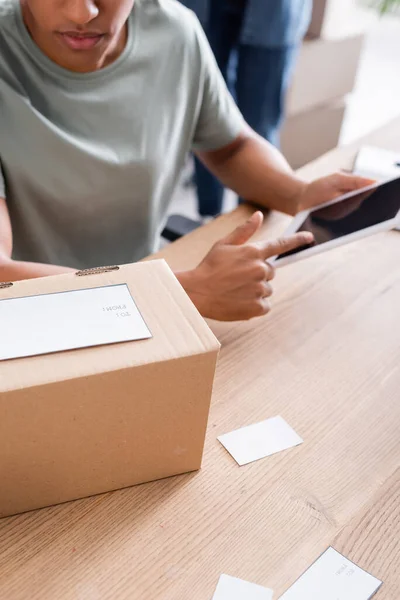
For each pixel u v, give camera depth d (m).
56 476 0.55
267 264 0.83
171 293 0.59
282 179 1.11
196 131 1.22
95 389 0.50
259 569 0.54
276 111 2.19
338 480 0.63
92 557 0.54
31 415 0.49
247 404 0.71
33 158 0.97
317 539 0.57
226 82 2.17
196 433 0.59
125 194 1.09
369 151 1.33
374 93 4.07
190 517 0.58
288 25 1.94
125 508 0.58
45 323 0.53
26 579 0.52
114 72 1.00
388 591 0.53
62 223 1.07
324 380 0.75
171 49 1.07
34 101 0.97
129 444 0.56
